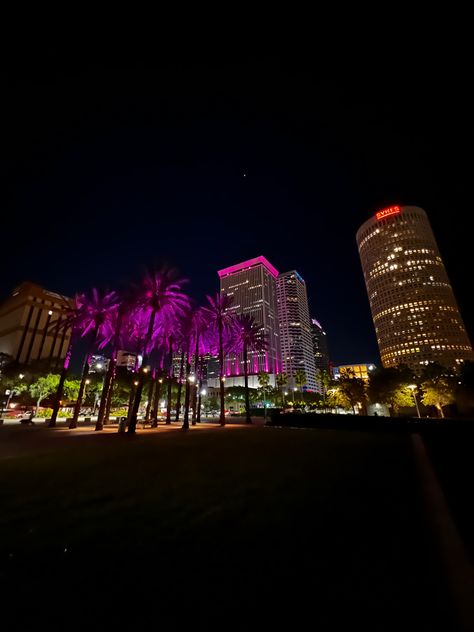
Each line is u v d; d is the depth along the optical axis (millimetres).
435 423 20078
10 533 5086
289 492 7316
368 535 4723
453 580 3307
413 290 154500
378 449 15117
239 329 52844
